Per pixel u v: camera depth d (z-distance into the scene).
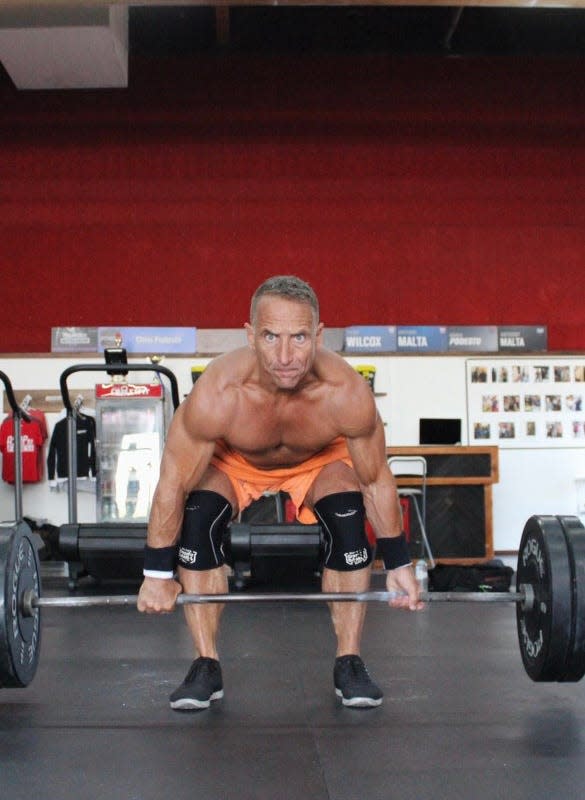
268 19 6.83
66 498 5.92
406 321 6.66
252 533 3.92
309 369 1.76
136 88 6.76
